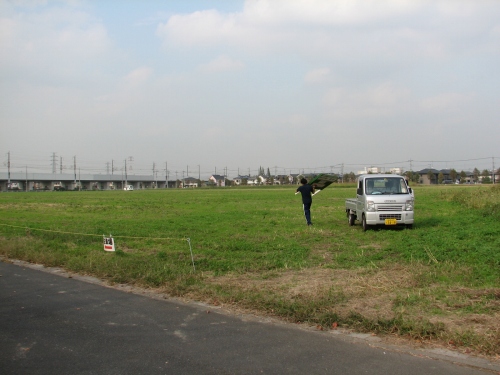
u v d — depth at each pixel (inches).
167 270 402.3
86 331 254.4
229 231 725.3
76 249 552.4
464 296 315.0
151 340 239.3
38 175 4785.9
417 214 968.3
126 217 1054.4
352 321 262.5
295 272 413.7
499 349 221.6
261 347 228.7
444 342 234.1
